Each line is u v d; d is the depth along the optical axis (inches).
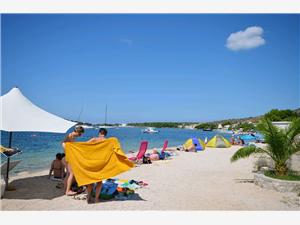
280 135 370.9
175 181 411.8
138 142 1535.4
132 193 331.3
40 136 1886.1
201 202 301.0
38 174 451.2
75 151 290.0
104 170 291.7
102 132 312.8
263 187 369.1
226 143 1104.8
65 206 280.1
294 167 426.0
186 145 961.5
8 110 319.9
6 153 335.9
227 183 399.5
